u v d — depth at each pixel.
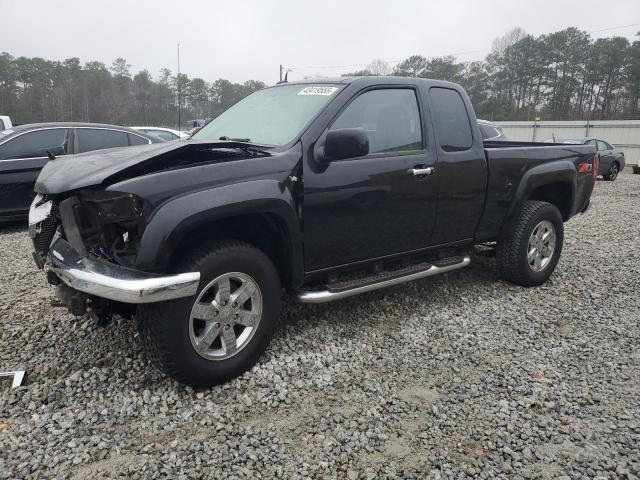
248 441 2.73
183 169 3.01
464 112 4.56
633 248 7.16
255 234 3.58
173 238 2.87
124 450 2.65
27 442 2.68
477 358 3.73
